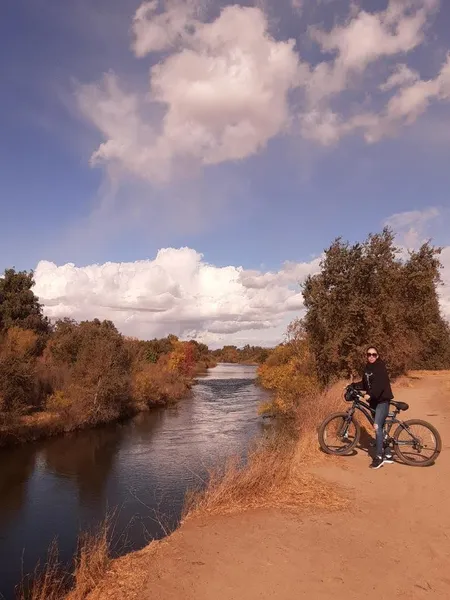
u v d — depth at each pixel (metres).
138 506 13.50
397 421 8.31
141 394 34.09
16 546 11.11
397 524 5.59
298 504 6.25
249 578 4.33
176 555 4.82
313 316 20.30
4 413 22.58
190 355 69.00
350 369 20.06
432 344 44.91
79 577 4.52
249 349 166.25
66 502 14.20
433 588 4.16
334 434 9.44
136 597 4.08
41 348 46.31
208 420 28.69
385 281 21.50
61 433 25.34
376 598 3.99
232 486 6.61
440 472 7.70
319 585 4.20
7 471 17.98
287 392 24.64
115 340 37.12
